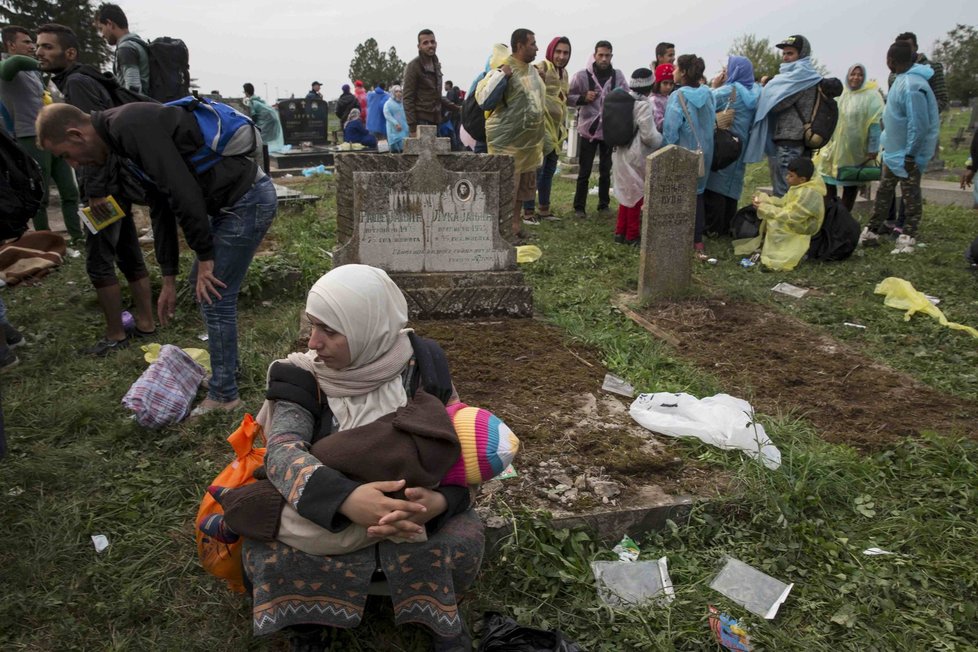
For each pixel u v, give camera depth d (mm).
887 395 4301
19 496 3031
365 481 1967
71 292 5781
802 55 7875
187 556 2732
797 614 2525
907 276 6734
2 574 2580
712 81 9164
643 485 3143
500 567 2637
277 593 2006
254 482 2156
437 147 5184
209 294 3463
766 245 7359
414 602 2047
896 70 7477
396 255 5309
